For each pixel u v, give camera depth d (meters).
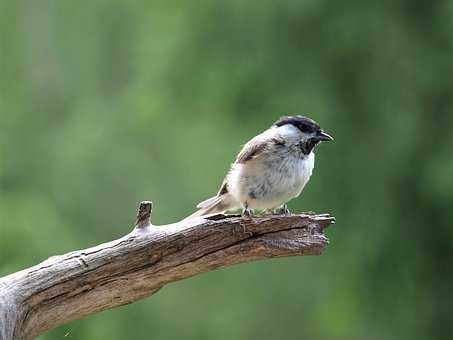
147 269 7.03
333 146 15.73
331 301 16.84
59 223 15.59
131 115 18.14
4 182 18.16
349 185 15.73
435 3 15.32
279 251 7.19
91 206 17.88
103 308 7.10
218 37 16.62
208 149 17.16
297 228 7.23
